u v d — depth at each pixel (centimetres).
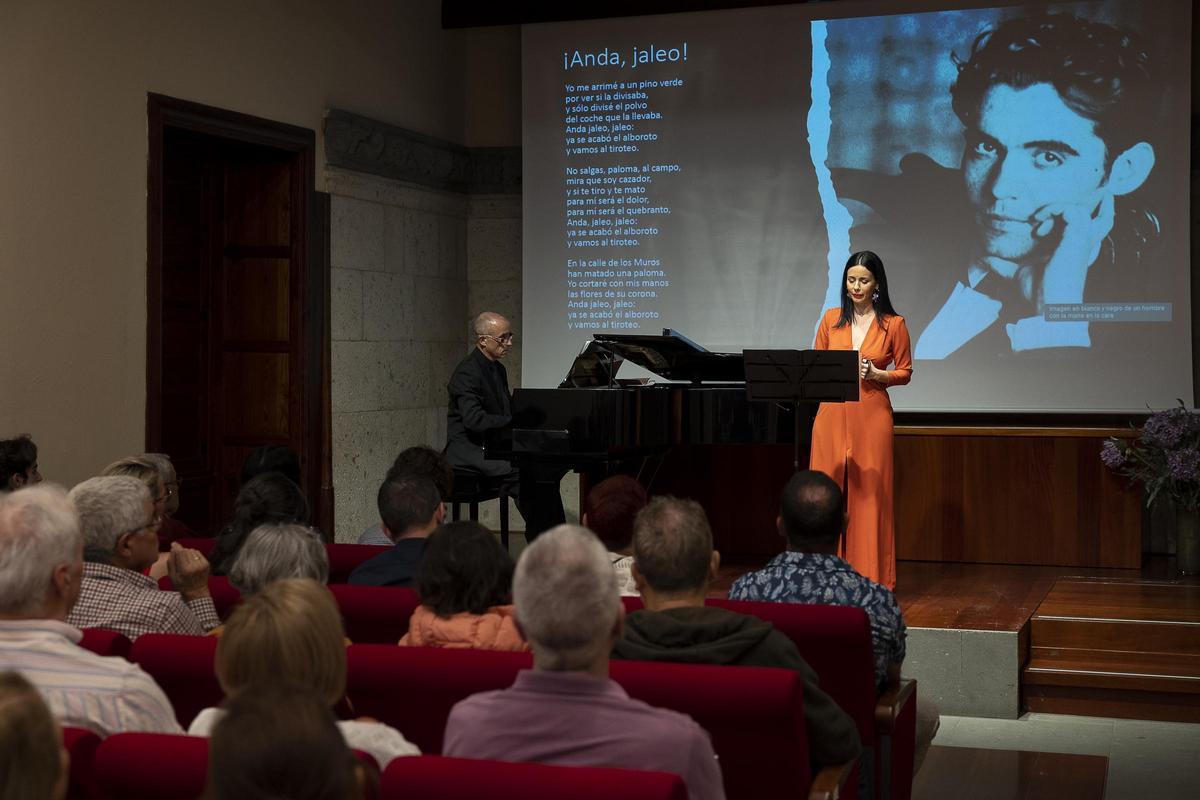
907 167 794
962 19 781
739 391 633
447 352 916
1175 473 654
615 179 857
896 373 580
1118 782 426
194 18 652
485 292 941
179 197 718
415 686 226
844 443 586
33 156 557
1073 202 761
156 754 167
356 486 805
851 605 317
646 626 247
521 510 609
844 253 810
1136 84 748
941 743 475
